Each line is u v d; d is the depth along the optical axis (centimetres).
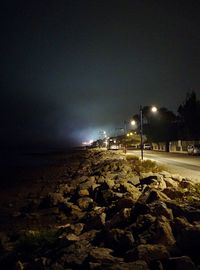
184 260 686
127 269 673
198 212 996
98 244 988
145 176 2127
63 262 820
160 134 10831
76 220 1602
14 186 3500
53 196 2056
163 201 1132
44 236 1192
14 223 1756
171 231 877
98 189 1969
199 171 2842
